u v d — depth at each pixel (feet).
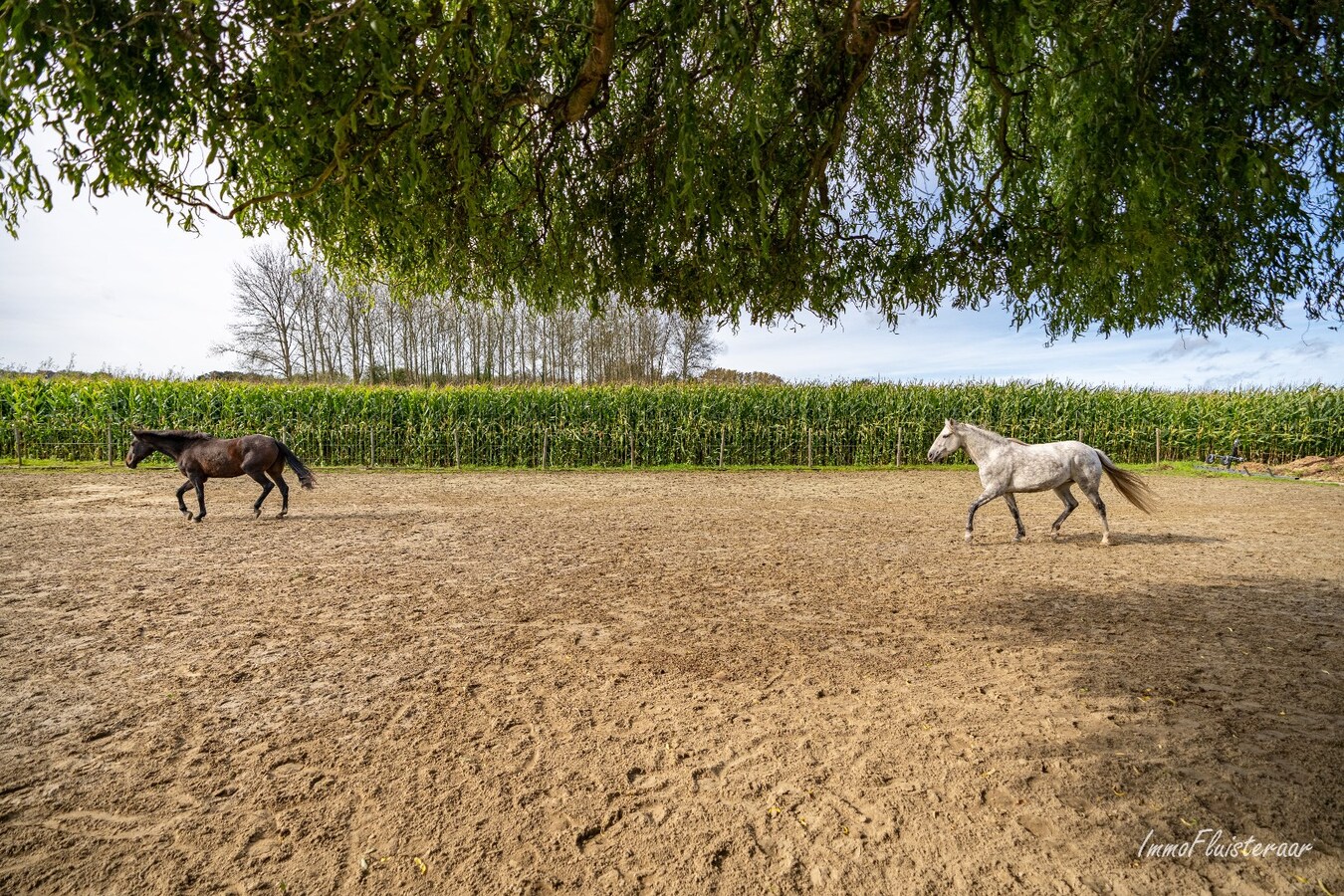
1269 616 15.79
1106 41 8.69
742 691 11.65
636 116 10.87
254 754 9.48
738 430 59.62
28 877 6.92
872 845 7.49
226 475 29.30
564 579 19.54
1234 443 55.47
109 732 10.11
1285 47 8.36
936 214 11.35
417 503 36.09
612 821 7.97
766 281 11.48
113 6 6.43
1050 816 7.97
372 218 10.28
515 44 9.02
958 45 9.89
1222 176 8.20
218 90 7.49
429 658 13.19
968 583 19.16
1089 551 23.93
